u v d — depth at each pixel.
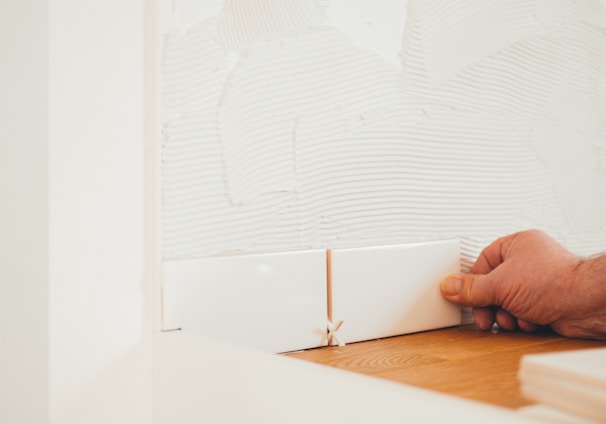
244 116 0.58
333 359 0.55
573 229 0.91
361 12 0.67
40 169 0.50
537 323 0.65
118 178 0.51
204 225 0.56
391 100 0.70
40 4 0.50
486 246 0.79
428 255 0.69
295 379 0.36
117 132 0.51
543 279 0.62
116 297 0.51
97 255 0.50
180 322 0.52
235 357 0.41
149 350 0.52
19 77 0.54
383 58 0.69
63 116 0.49
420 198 0.72
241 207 0.58
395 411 0.29
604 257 0.61
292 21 0.62
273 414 0.38
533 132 0.86
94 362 0.50
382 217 0.68
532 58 0.87
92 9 0.50
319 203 0.63
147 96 0.53
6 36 0.57
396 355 0.57
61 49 0.49
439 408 0.28
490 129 0.81
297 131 0.62
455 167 0.76
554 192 0.89
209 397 0.44
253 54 0.59
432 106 0.74
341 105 0.65
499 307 0.69
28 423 0.52
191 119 0.55
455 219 0.76
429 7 0.74
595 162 0.95
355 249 0.63
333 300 0.61
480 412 0.26
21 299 0.53
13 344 0.55
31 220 0.52
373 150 0.68
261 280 0.57
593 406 0.23
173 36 0.54
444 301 0.70
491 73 0.81
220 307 0.54
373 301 0.64
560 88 0.90
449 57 0.76
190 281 0.53
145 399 0.52
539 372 0.25
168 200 0.54
